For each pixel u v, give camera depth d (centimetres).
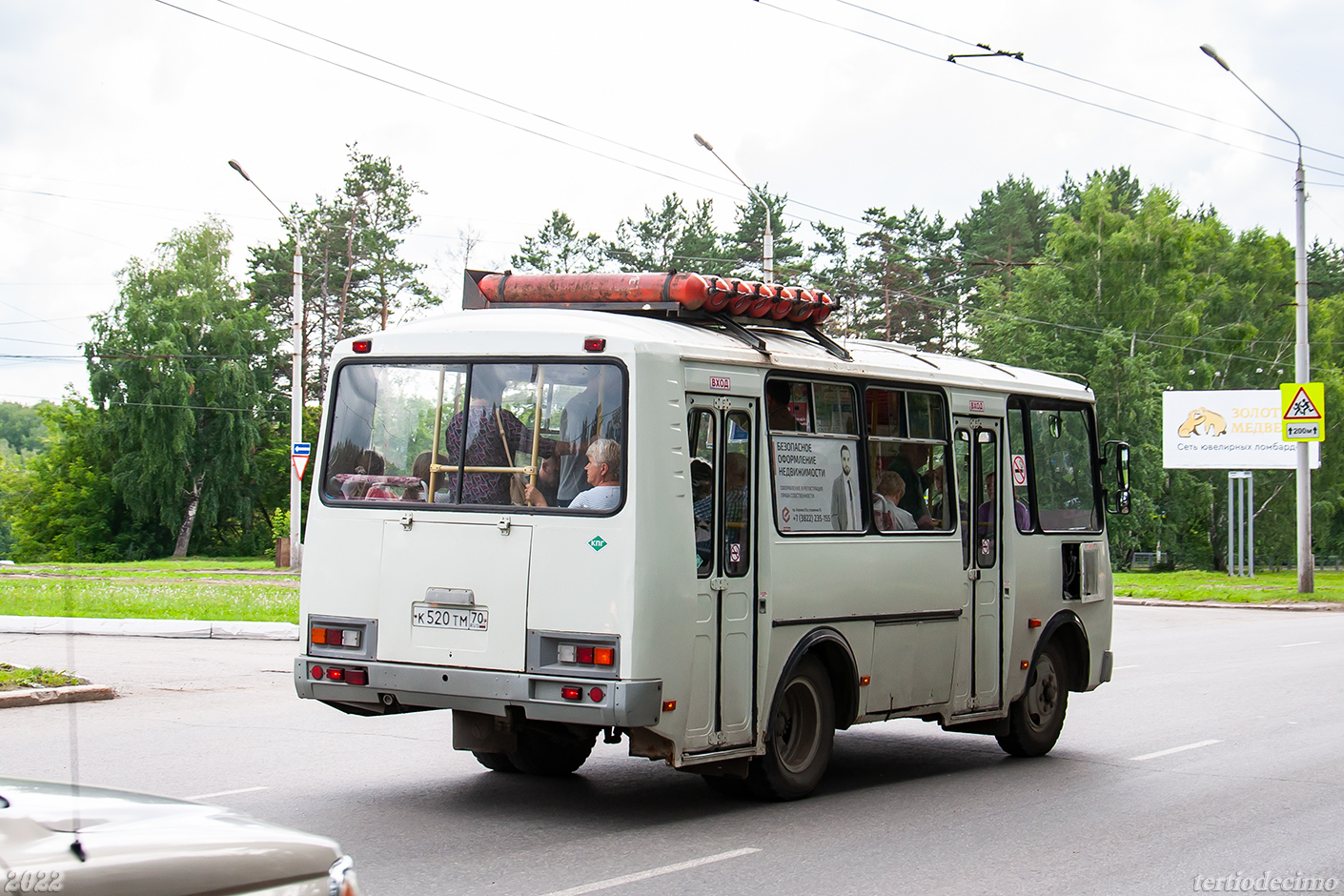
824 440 908
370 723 1179
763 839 775
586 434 783
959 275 7600
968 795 936
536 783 932
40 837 285
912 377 995
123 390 6275
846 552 912
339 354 868
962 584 1028
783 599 857
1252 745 1170
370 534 831
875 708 943
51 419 6462
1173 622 2809
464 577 798
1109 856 754
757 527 841
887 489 966
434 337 839
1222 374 6888
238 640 1862
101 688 1297
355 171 6888
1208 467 5325
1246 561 6719
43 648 1684
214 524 6612
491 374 816
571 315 817
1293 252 7312
